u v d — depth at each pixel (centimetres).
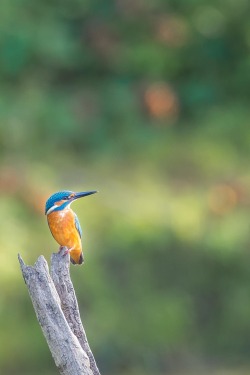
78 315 605
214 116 2191
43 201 1875
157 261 1847
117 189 1966
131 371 1723
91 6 2284
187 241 1864
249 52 2308
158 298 1811
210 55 2308
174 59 2264
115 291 1795
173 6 2298
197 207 1911
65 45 2214
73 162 2061
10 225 1816
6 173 1914
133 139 2131
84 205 1883
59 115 2120
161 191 1969
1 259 1764
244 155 2109
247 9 2308
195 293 1844
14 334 1717
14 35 2189
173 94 2194
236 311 1839
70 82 2245
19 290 1759
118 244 1838
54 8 2267
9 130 2055
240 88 2286
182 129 2188
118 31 2272
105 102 2189
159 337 1767
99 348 1723
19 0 2231
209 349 1798
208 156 2072
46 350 1723
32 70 2214
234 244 1867
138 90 2200
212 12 2308
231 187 1941
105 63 2261
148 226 1861
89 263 1792
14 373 1702
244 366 1761
